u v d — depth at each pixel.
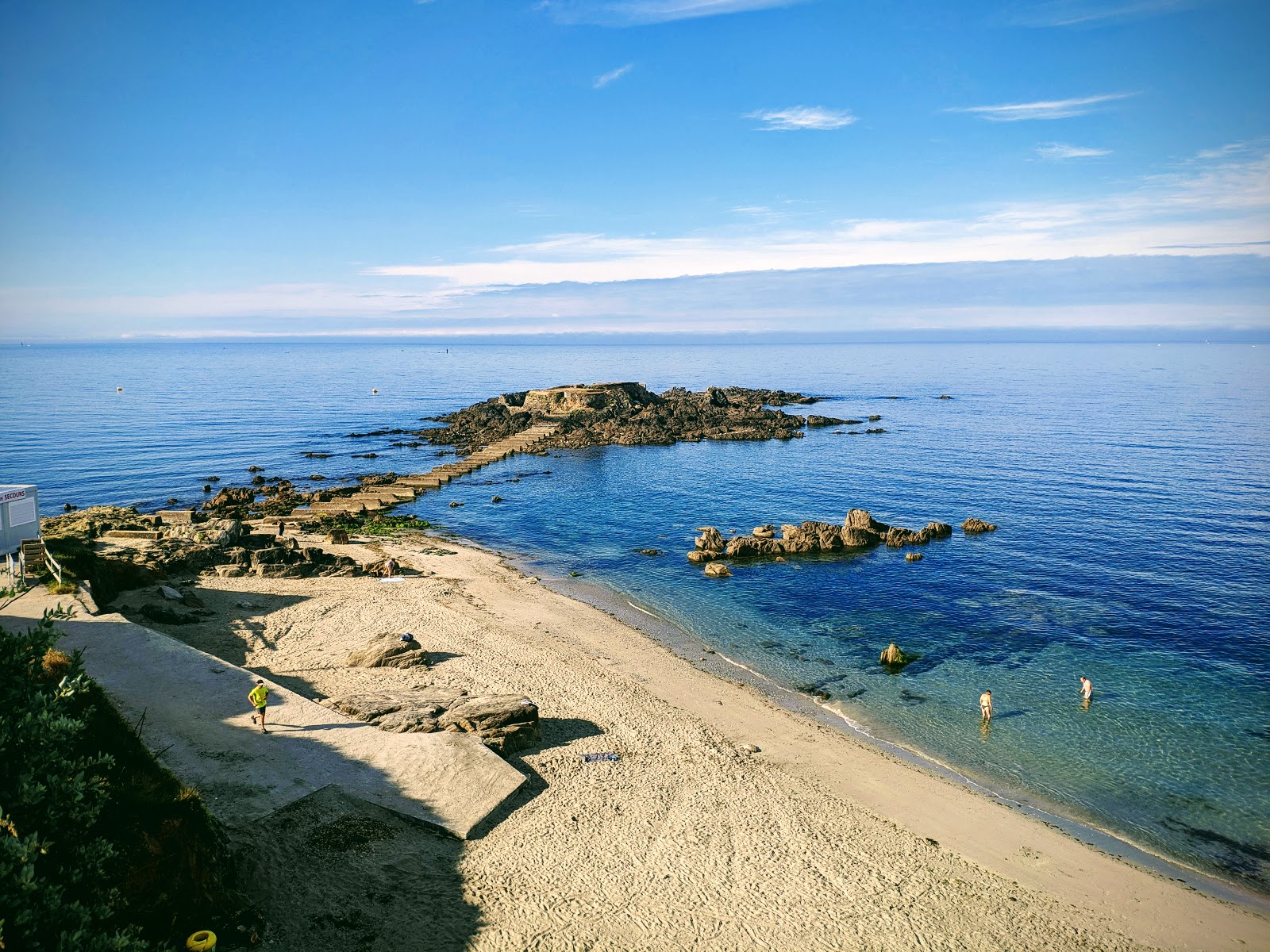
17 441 134.38
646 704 39.19
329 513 84.00
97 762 17.69
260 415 181.50
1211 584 59.31
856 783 32.62
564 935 22.36
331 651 43.44
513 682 40.56
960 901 25.27
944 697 41.41
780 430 147.88
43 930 14.77
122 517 68.25
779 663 45.81
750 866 26.31
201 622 46.28
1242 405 188.25
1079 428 151.00
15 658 17.61
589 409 156.88
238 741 30.31
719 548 69.19
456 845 26.08
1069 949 23.44
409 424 166.25
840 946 22.83
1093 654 46.94
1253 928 24.91
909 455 123.25
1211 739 36.94
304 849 24.48
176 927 19.00
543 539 75.75
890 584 60.38
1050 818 30.80
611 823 28.23
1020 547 70.38
